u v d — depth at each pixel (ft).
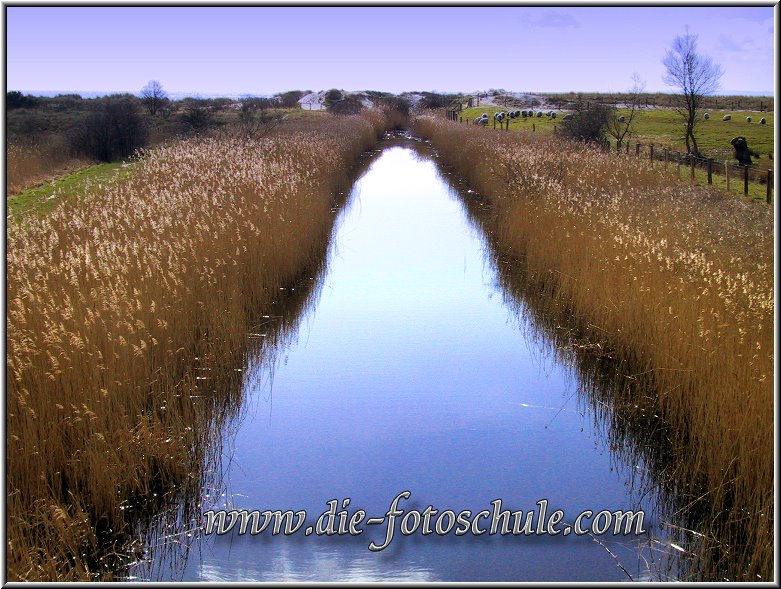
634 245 41.75
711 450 24.76
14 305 27.66
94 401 25.18
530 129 149.07
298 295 48.11
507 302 47.62
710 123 154.40
